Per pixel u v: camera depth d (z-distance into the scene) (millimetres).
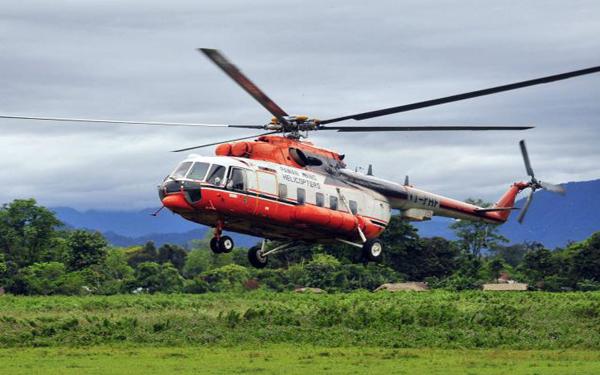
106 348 100938
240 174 102125
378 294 161750
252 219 103500
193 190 100438
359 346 104750
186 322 113562
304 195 106625
